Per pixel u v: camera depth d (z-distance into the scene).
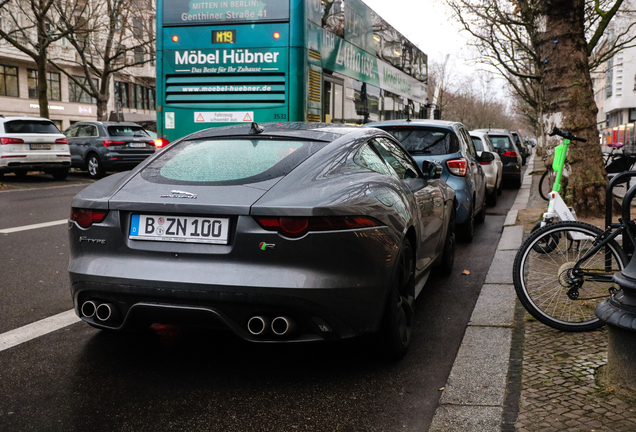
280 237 3.24
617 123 60.81
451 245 6.37
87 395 3.38
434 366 3.83
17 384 3.53
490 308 4.86
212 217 3.37
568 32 8.62
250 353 4.07
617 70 57.56
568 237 4.20
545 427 2.82
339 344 4.22
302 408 3.24
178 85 10.57
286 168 3.63
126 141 19.47
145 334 4.43
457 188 7.91
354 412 3.19
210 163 3.82
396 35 16.73
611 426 2.81
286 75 10.15
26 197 13.70
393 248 3.65
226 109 10.40
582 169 8.70
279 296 3.21
